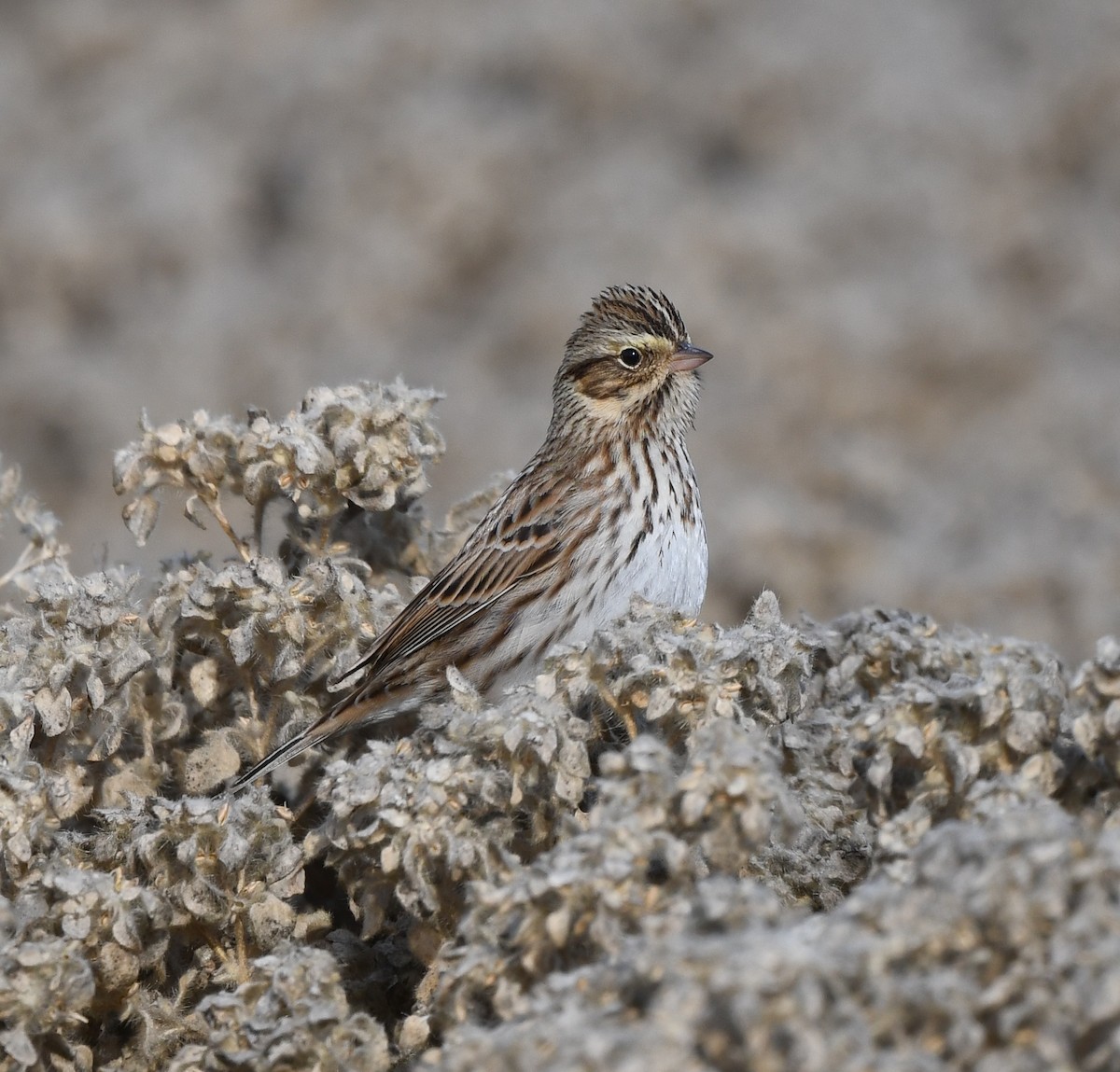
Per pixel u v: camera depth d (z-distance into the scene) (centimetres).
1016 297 2755
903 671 958
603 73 3136
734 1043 582
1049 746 799
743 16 3375
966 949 635
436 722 823
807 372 2486
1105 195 2994
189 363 2536
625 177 2902
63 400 2441
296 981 755
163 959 848
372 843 786
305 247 2791
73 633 905
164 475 1013
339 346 2611
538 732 772
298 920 861
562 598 1109
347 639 955
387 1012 870
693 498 1146
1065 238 2862
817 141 3050
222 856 816
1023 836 644
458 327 2664
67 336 2652
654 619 848
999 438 2389
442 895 789
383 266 2719
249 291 2711
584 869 688
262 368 2544
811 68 3164
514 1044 614
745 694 848
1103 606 1866
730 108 3091
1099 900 632
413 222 2795
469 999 716
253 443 988
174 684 1007
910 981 616
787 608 1877
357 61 3180
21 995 755
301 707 987
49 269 2711
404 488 1024
